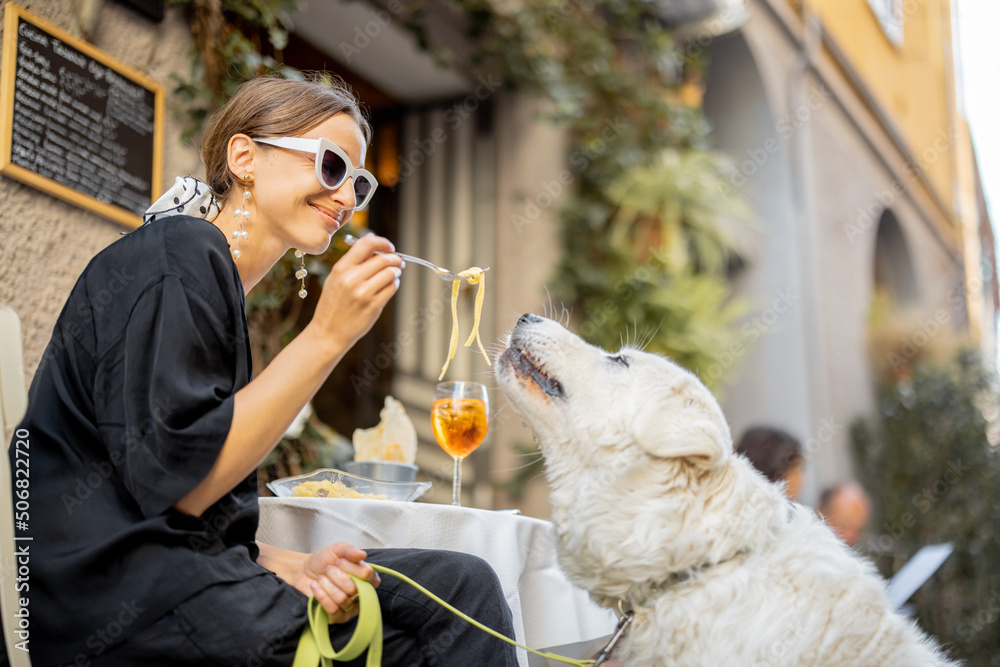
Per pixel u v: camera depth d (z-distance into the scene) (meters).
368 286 1.33
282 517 1.72
